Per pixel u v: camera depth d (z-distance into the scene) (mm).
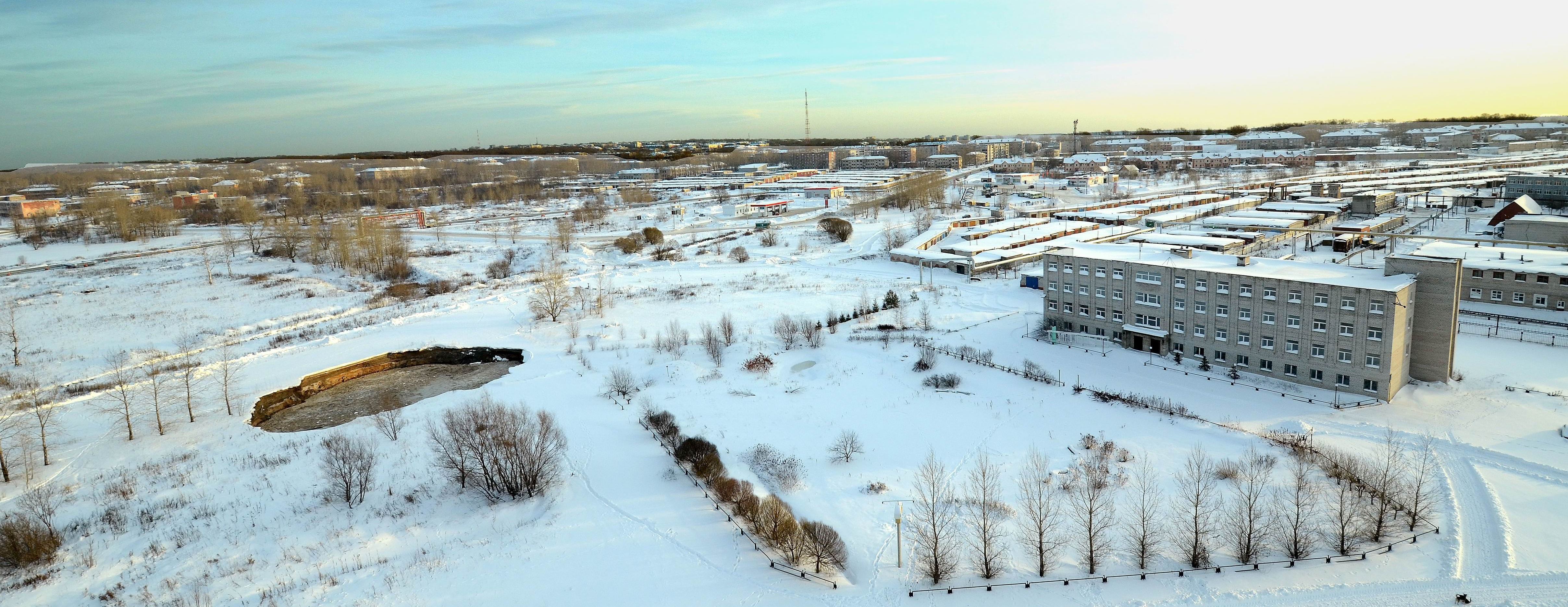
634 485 72750
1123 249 113812
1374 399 83312
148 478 76812
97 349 126375
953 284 156250
